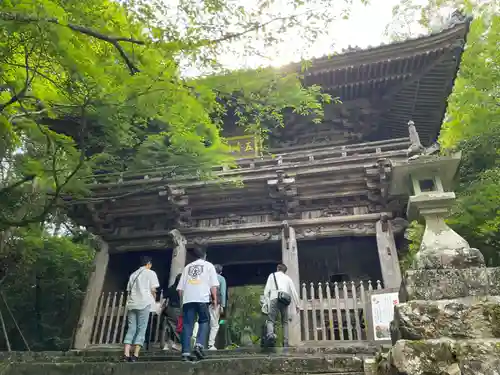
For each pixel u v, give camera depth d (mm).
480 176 12633
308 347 8453
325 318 11008
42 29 5867
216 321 9758
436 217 5406
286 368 5184
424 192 5723
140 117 8867
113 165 11859
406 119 16734
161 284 15523
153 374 5500
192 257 13469
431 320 4148
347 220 12250
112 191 13094
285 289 9102
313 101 8492
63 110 8961
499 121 10484
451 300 4258
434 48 13898
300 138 17125
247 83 7156
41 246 17000
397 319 4332
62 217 19734
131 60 6648
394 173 6070
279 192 12297
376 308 8688
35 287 18406
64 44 5977
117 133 9578
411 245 10930
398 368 3797
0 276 16438
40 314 18500
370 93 16016
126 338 7781
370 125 16594
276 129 16625
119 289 14320
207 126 8375
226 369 5336
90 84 7121
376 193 12297
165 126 10844
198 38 6523
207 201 13258
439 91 15281
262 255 16062
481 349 3742
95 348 11375
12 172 13906
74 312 18688
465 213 11414
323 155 13188
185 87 6801
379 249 11664
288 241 12273
